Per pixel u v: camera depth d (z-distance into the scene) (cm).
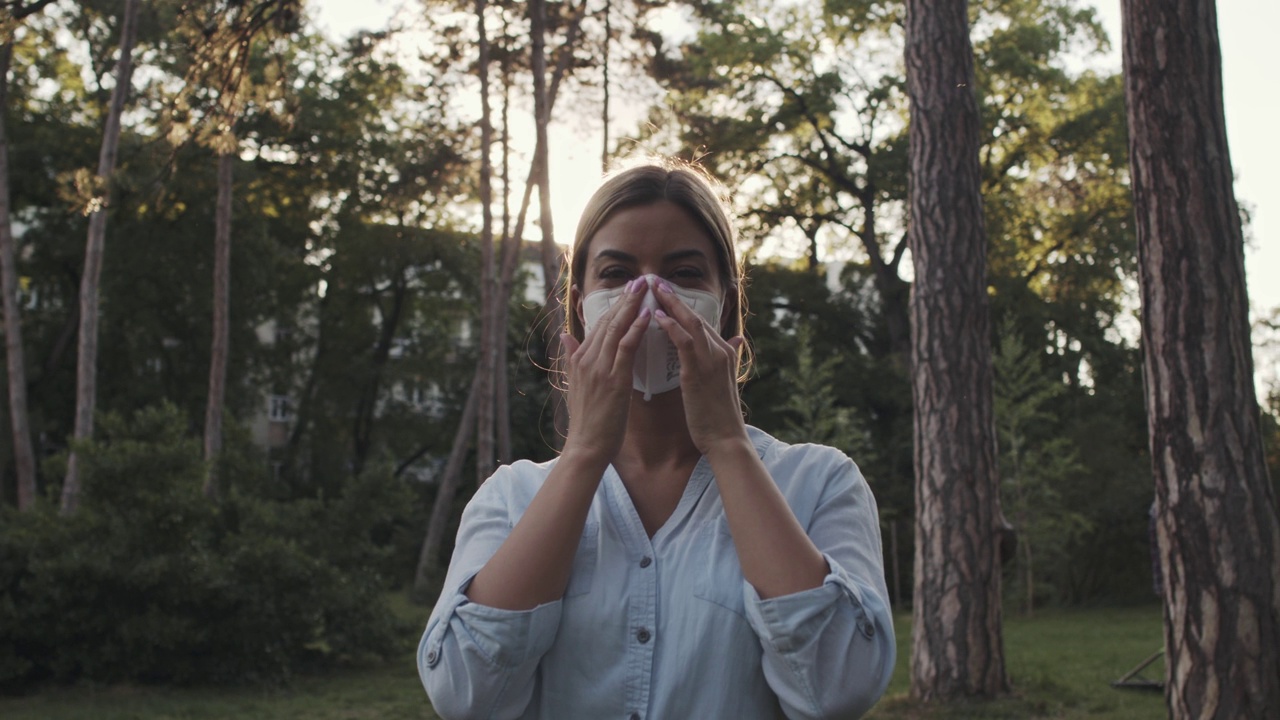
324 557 1381
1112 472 2670
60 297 3219
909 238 1028
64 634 1221
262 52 1077
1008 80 3291
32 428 3023
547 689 154
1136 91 578
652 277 155
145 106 1942
